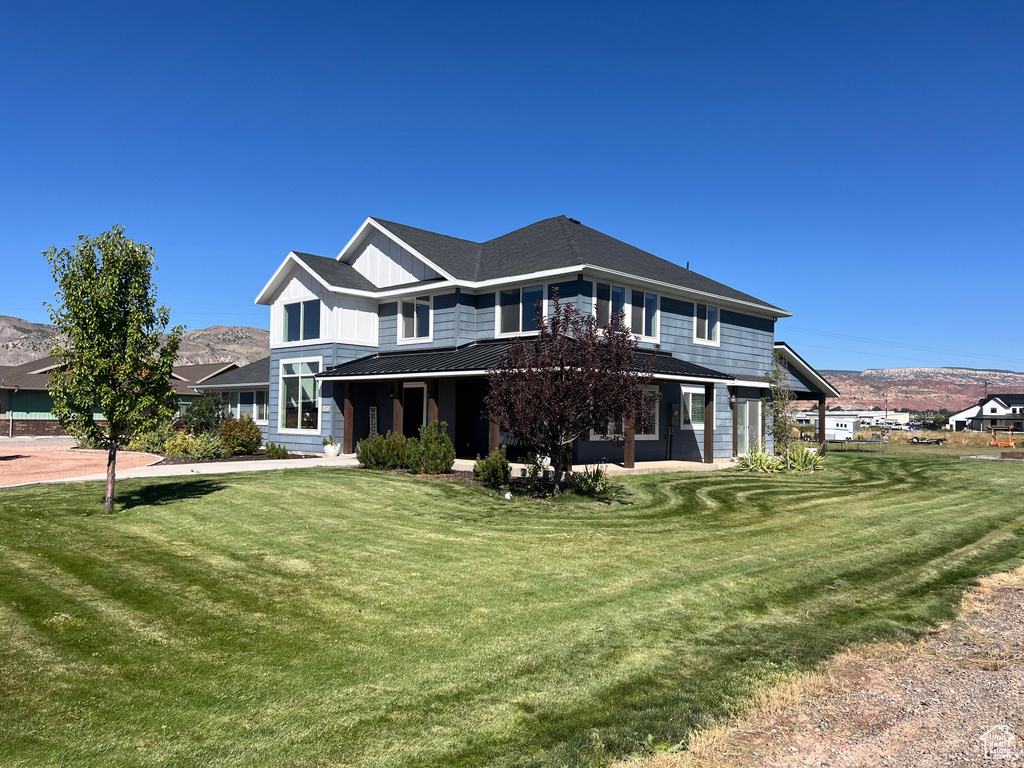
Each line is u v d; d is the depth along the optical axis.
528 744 4.34
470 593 7.48
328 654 5.77
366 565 8.52
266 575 7.99
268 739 4.39
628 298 20.36
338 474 16.03
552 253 20.62
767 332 26.72
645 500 14.00
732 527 11.59
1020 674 5.45
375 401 22.86
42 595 7.07
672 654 5.86
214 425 26.97
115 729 4.49
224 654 5.73
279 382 24.00
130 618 6.51
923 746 4.25
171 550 9.02
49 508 11.38
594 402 13.09
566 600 7.30
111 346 10.88
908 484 18.55
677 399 22.27
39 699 4.88
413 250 21.66
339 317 22.23
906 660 5.78
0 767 4.01
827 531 11.40
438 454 16.58
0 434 37.66
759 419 25.44
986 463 25.45
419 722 4.64
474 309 21.30
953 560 9.48
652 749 4.26
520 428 13.25
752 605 7.27
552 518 11.86
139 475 15.41
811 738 4.38
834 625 6.67
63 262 10.77
